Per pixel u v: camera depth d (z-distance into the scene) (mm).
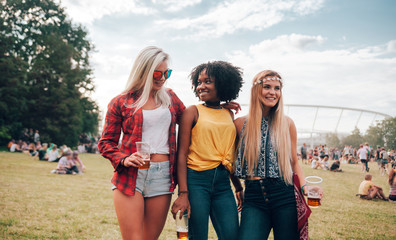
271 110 2400
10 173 9211
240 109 2652
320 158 18703
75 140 32156
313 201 2197
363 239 4215
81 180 9148
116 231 4035
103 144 2156
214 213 2320
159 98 2277
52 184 7770
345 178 12633
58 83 31141
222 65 2533
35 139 25312
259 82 2311
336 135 46312
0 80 26641
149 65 2141
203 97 2512
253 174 2232
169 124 2270
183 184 2252
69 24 36281
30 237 3535
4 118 27875
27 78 29375
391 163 14070
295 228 2107
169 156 2264
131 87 2205
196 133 2369
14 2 30984
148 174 2125
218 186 2344
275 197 2164
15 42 30875
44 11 33531
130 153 2127
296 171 2355
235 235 2184
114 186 2082
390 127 31531
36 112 30016
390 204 7090
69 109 31219
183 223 2182
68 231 3895
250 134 2299
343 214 5801
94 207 5422
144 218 2213
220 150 2359
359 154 16234
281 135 2262
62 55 32062
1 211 4625
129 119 2139
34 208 4973
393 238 4312
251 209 2217
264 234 2141
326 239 4137
